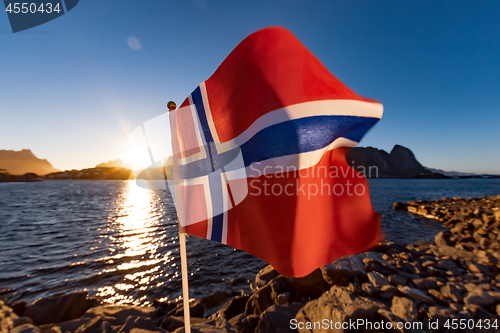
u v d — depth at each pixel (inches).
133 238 560.4
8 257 430.6
